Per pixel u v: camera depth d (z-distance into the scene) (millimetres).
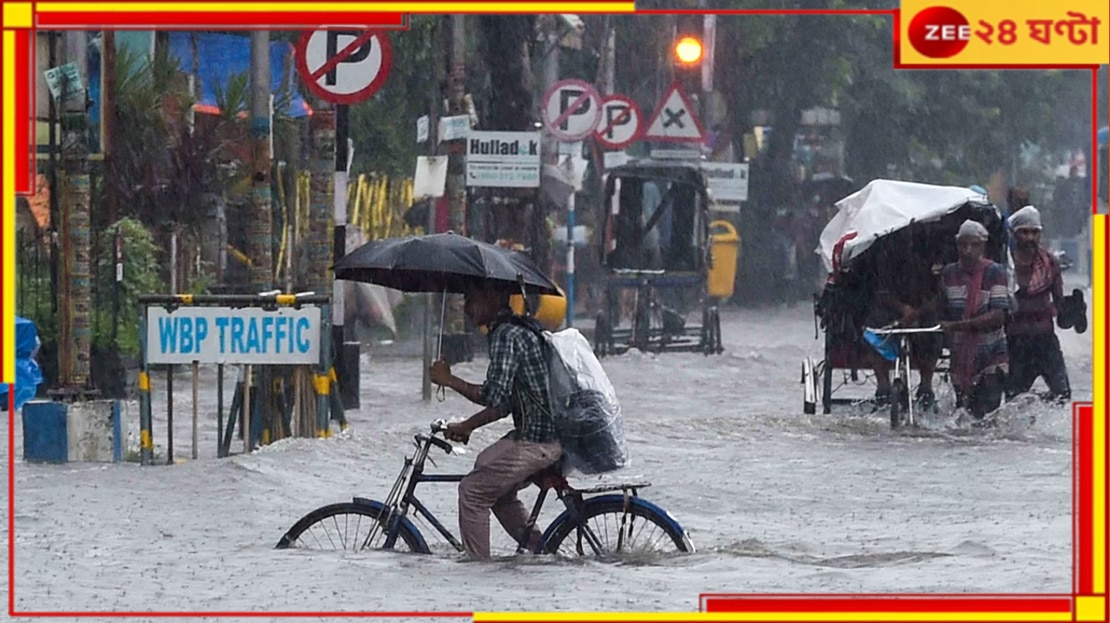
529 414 21969
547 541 22266
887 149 111250
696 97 92750
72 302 35031
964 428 39312
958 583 20250
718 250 91125
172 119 51219
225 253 57406
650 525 22234
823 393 42719
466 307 22328
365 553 22594
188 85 53969
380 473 32094
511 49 64188
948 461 34031
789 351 64312
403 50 74438
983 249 40125
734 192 74438
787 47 104000
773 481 31359
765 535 25406
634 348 62281
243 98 53156
